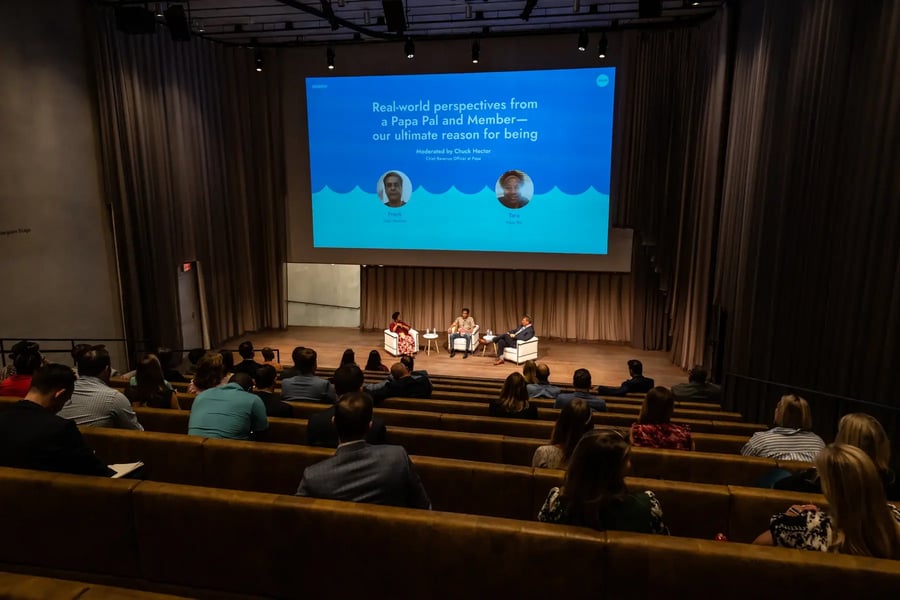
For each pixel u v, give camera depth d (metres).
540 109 10.71
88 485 2.39
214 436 3.39
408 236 11.66
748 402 7.11
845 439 2.51
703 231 9.61
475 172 11.15
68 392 2.62
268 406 4.12
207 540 2.36
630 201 10.57
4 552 2.52
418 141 11.24
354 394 2.33
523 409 4.47
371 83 11.21
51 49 8.13
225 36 10.96
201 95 10.85
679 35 9.87
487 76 10.77
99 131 9.00
